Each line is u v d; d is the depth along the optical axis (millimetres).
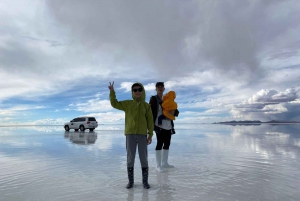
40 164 5383
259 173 4254
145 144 3592
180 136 14047
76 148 8375
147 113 3750
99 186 3516
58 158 6219
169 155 6449
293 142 9695
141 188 3379
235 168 4703
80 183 3703
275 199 2854
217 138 12320
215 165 5027
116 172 4500
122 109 3742
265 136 13422
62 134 17562
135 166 5062
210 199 2857
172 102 4770
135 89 3676
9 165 5277
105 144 9703
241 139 11508
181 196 2986
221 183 3590
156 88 4992
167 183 3623
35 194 3150
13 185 3621
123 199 2893
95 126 23531
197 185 3488
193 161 5516
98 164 5344
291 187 3359
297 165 4984
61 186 3535
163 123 4715
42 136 15188
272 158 5883
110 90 3695
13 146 9125
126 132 3621
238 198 2893
